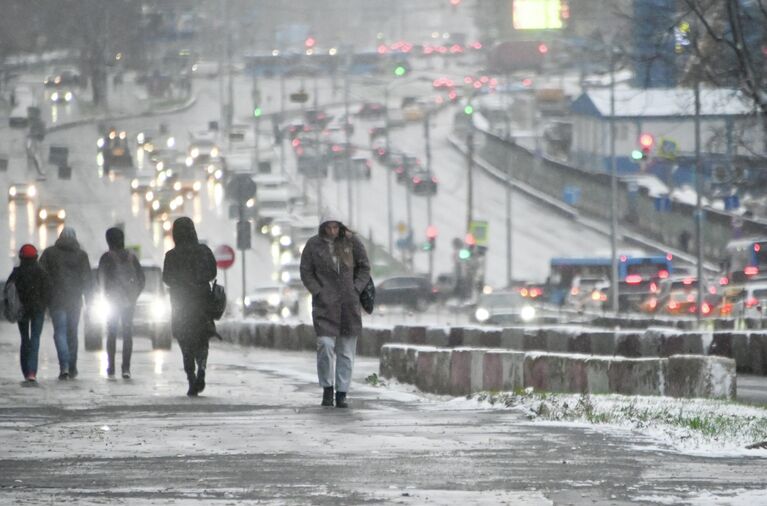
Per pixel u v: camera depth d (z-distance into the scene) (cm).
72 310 6450
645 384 5303
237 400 5316
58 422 4353
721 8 12288
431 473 3114
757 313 15562
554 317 17725
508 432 3931
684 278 18188
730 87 12262
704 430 3775
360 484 2956
